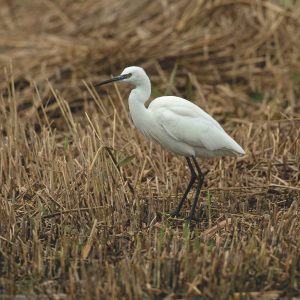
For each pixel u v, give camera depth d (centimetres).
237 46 1916
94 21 2091
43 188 1233
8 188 1233
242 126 1505
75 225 1138
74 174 1227
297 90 1798
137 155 1365
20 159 1283
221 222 1105
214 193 1268
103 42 1903
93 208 1155
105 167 1210
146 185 1276
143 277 948
